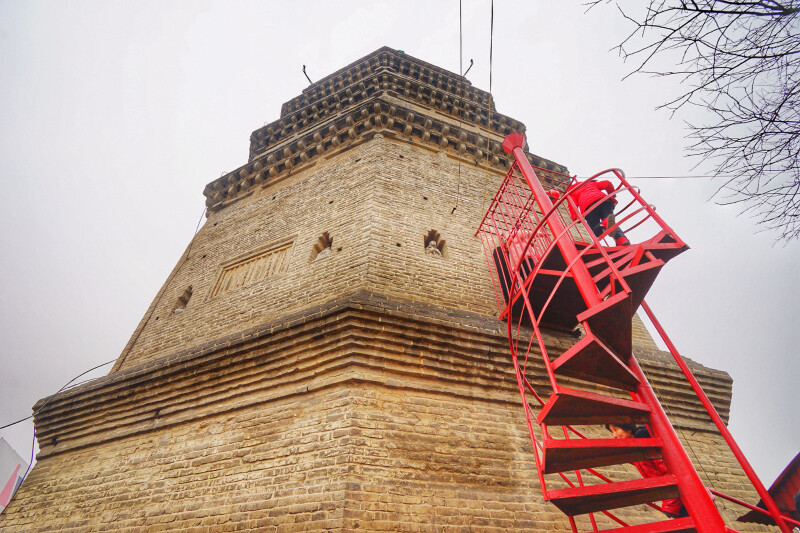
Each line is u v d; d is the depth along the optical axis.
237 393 6.79
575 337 7.88
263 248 10.68
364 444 5.45
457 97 17.27
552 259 6.61
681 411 7.60
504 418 6.46
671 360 8.26
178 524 5.62
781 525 3.73
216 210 14.16
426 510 5.14
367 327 6.43
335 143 13.13
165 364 7.53
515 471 5.90
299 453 5.62
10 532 6.80
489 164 13.35
